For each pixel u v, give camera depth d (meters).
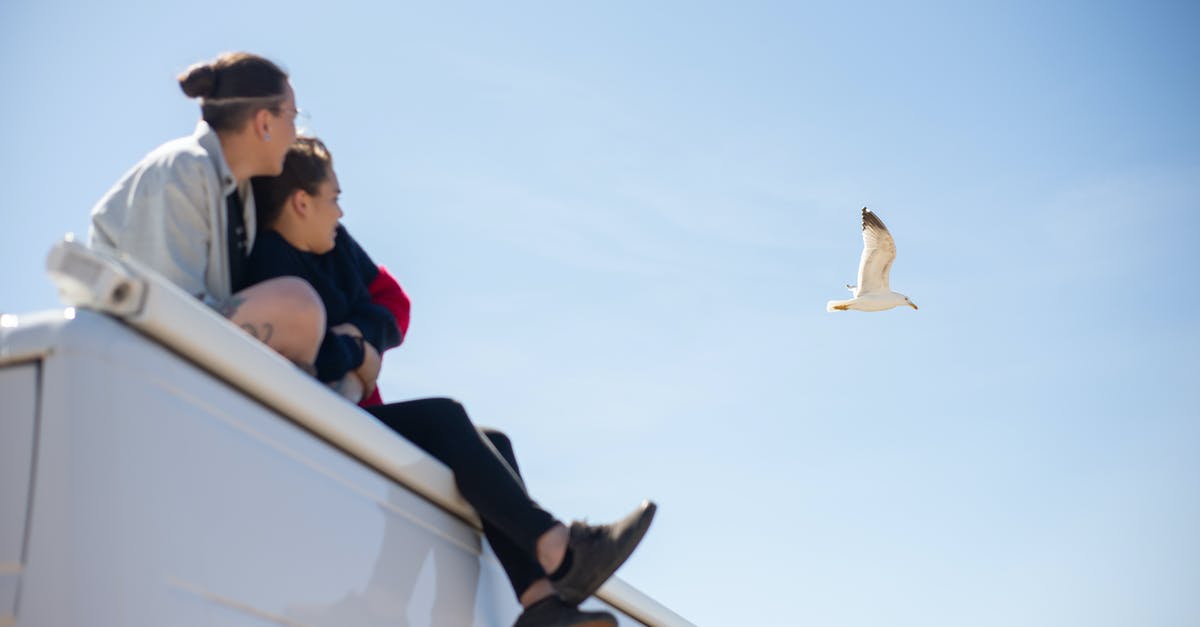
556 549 2.20
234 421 1.66
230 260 2.51
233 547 1.59
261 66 2.60
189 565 1.50
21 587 1.33
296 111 2.65
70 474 1.38
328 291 2.74
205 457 1.58
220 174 2.45
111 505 1.41
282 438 1.77
